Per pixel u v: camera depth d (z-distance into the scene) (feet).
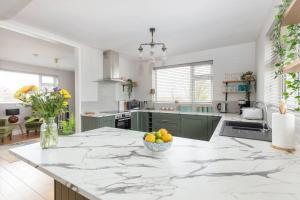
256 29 9.74
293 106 5.30
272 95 8.48
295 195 1.99
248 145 4.16
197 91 14.73
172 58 15.93
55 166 2.93
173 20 8.59
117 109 15.60
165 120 13.87
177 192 2.08
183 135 12.99
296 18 3.79
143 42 12.03
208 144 4.27
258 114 8.94
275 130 3.80
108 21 8.70
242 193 2.04
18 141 15.90
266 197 1.96
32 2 6.95
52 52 15.08
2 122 16.42
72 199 3.66
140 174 2.60
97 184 2.30
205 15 8.09
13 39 11.71
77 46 12.12
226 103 12.98
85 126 12.00
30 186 7.72
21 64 19.99
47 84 22.93
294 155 3.37
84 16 8.18
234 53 12.76
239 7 7.38
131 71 17.67
